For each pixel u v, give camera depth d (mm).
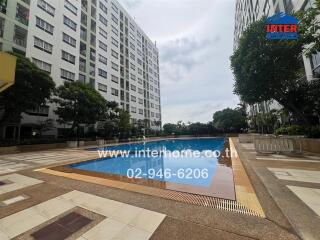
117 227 2760
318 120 11617
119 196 4039
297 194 3660
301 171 5457
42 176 6070
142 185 4879
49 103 21828
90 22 30391
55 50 23062
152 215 3092
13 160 9945
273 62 11273
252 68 11445
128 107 41688
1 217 3166
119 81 37469
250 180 4844
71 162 9062
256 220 2801
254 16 29969
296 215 2822
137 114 45594
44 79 16297
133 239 2439
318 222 2605
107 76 33750
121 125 28469
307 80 12797
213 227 2648
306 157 7824
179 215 3061
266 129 25062
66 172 6727
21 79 14766
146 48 54562
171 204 3535
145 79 52094
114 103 27266
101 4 33875
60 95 19641
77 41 26703
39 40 21203
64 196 4102
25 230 2756
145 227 2727
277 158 7902
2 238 2572
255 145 9250
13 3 18844
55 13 23500
